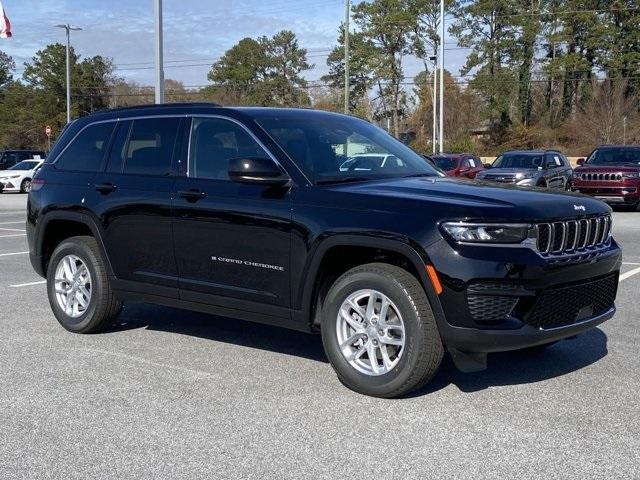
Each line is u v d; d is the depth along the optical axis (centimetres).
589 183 2130
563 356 623
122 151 681
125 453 431
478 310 477
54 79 7788
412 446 436
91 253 693
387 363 513
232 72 8150
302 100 8169
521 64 7012
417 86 7431
